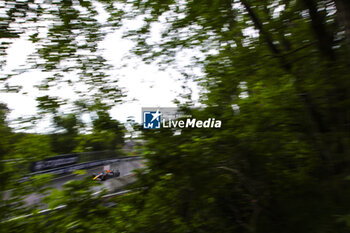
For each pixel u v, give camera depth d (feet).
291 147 9.73
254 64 8.63
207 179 8.69
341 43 8.14
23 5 7.29
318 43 8.30
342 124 8.13
